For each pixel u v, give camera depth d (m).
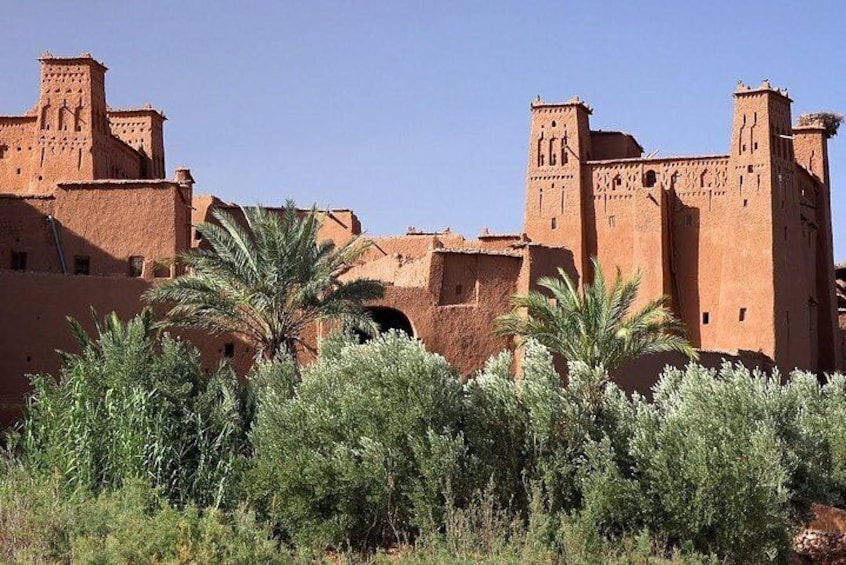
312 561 26.06
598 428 29.59
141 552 22.28
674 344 31.20
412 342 29.58
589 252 61.81
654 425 29.80
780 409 33.84
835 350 64.62
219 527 23.34
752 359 54.41
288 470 27.62
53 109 46.75
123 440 27.62
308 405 28.86
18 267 42.34
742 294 59.22
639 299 60.16
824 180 65.75
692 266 60.56
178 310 33.31
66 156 46.38
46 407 28.59
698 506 28.20
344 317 34.06
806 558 34.19
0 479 26.55
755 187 59.59
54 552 23.11
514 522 26.88
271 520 27.81
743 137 60.16
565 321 30.97
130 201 43.03
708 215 60.62
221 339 37.91
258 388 30.70
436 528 26.84
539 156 62.91
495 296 42.66
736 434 30.31
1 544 23.17
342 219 54.09
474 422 29.12
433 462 27.53
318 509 27.88
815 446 34.41
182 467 28.09
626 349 31.02
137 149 53.50
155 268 42.66
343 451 27.81
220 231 34.09
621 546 27.52
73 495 25.30
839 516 35.50
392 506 27.95
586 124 63.62
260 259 33.34
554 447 29.06
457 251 42.41
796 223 61.19
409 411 28.19
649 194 60.75
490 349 42.28
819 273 65.25
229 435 29.08
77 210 42.88
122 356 29.23
